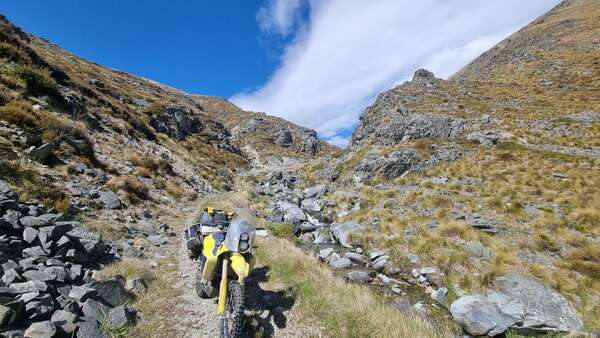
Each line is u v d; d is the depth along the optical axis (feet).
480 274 32.35
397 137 112.47
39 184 29.66
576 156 75.25
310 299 19.56
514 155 79.36
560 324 25.35
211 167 128.36
